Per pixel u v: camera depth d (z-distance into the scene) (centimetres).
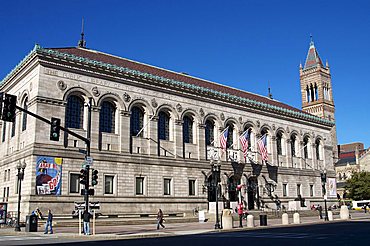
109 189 5081
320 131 8694
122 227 4178
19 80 5256
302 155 8069
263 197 7044
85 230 3083
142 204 5325
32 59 4744
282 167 7531
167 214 5562
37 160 4500
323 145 8675
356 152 14925
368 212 8494
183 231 3597
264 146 6506
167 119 5984
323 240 2341
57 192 4591
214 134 6588
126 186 5212
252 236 2844
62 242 2528
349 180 12244
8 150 5375
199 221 5056
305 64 14662
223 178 6412
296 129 8062
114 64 5769
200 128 6291
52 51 4744
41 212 4428
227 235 3045
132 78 5500
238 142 6862
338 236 2617
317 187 8262
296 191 7731
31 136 4600
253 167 6969
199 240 2584
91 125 5006
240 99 6931
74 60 4912
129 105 5428
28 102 4828
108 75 5259
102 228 4034
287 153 7725
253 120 7188
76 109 5003
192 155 6138
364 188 11512
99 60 5641
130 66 6128
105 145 5147
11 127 5441
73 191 4744
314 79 14150
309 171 8138
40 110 4606
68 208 4625
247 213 5641
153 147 5612
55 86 4756
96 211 4859
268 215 6075
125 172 5241
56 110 4725
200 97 6353
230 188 6550
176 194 5750
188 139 6216
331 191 8631
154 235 3162
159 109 5775
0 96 2344
